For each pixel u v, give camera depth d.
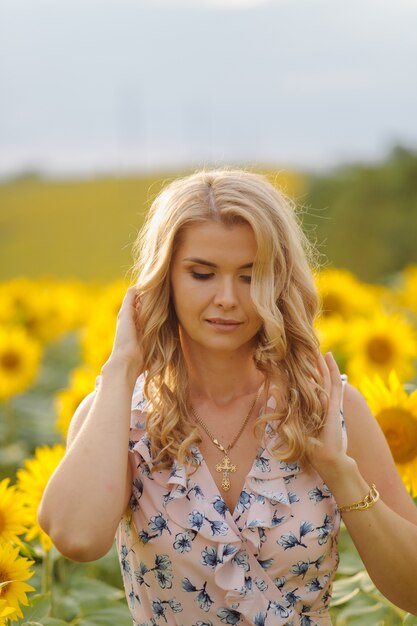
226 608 3.33
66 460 3.30
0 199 50.28
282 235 3.36
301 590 3.39
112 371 3.45
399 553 3.37
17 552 3.92
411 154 27.17
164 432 3.38
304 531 3.35
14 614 3.85
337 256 26.53
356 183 27.16
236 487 3.42
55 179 53.88
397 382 4.65
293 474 3.38
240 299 3.32
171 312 3.49
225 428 3.48
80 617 4.27
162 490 3.39
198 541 3.32
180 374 3.49
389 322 7.23
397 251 26.14
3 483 4.34
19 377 8.66
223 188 3.32
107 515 3.23
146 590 3.45
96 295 12.72
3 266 39.62
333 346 7.21
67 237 42.75
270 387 3.46
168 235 3.33
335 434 3.34
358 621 4.08
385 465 3.56
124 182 50.75
